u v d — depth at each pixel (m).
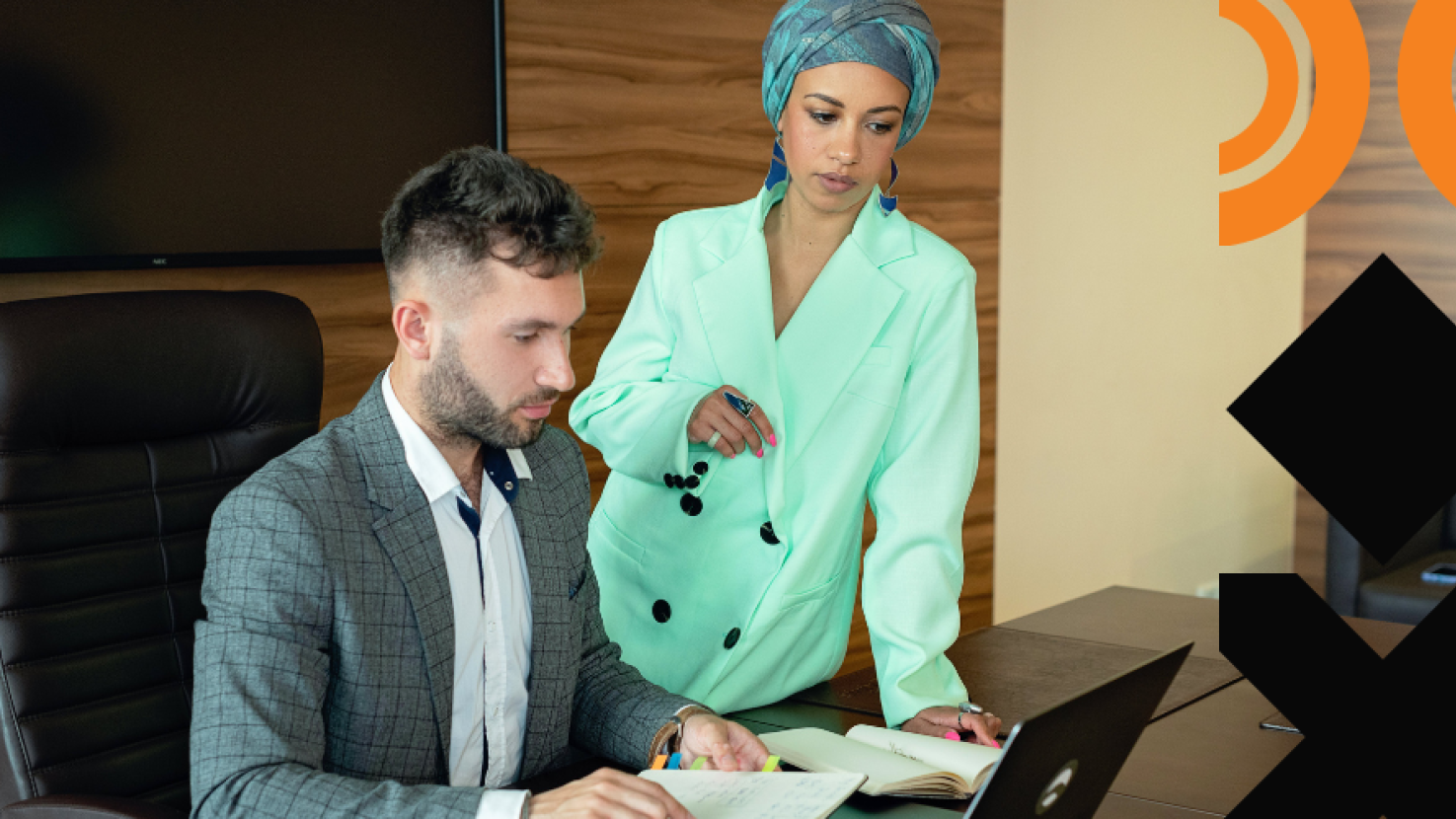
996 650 2.09
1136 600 2.45
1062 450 4.82
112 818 1.42
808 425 1.81
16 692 1.58
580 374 3.23
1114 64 4.82
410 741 1.35
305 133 2.66
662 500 1.90
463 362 1.30
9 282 2.38
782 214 1.91
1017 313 4.54
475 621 1.43
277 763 1.20
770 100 1.80
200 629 1.27
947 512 1.77
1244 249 5.50
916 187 4.08
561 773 1.51
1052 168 4.61
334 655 1.31
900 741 1.57
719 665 1.82
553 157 3.12
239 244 2.58
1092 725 1.11
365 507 1.34
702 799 1.34
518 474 1.52
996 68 4.29
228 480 1.81
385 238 1.32
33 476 1.62
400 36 2.78
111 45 2.37
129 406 1.71
